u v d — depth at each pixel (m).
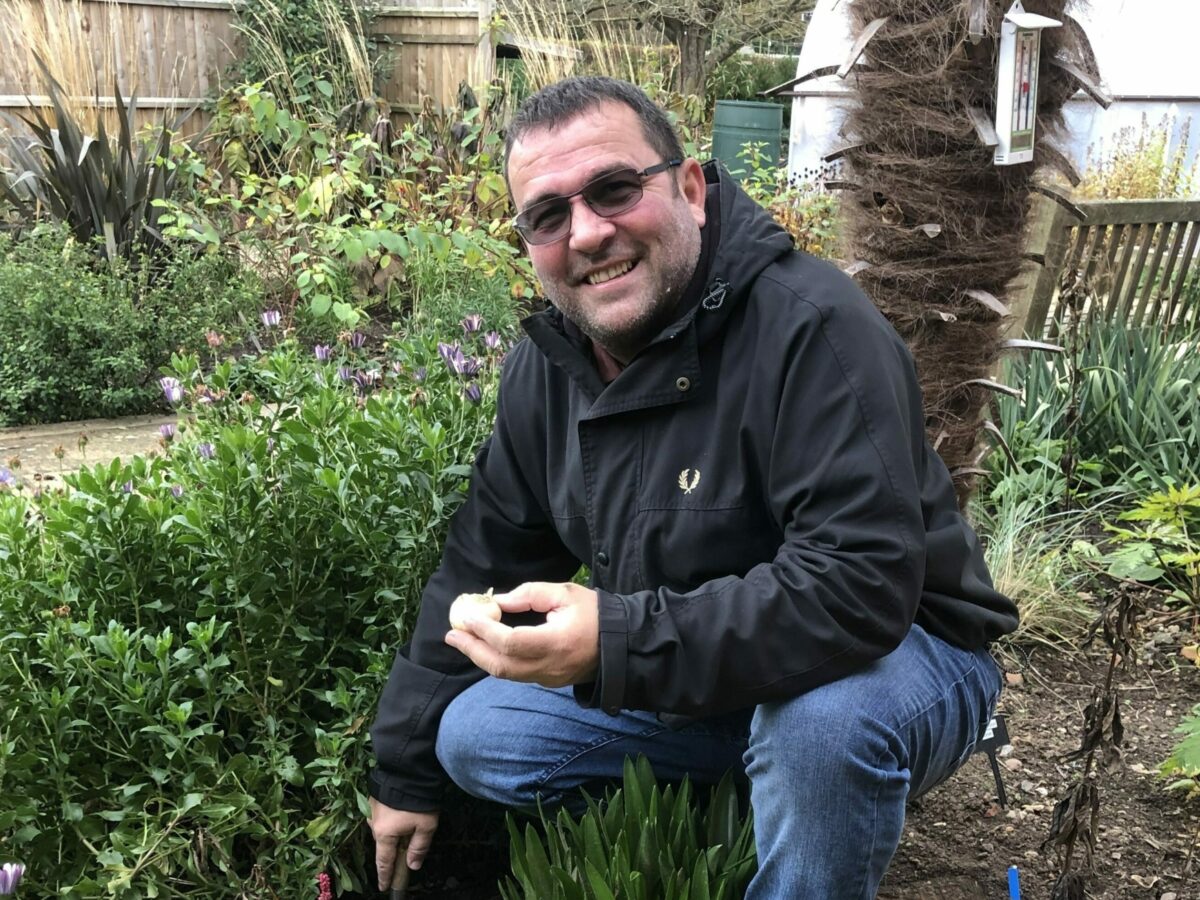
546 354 1.91
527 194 1.78
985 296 2.72
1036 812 2.47
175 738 1.88
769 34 17.41
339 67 9.85
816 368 1.67
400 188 6.93
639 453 1.84
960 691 1.83
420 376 2.57
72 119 6.91
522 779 1.99
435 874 2.31
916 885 2.23
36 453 4.66
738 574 1.83
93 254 6.19
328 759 1.99
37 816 1.86
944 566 1.80
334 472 2.09
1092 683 3.08
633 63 9.35
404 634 2.18
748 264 1.76
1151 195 8.63
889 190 2.72
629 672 1.62
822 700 1.64
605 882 1.70
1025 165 2.70
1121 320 5.01
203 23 10.80
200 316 5.60
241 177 6.98
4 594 2.02
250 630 2.08
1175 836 2.37
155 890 1.80
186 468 2.35
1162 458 4.24
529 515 2.08
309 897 2.00
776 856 1.70
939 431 2.88
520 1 9.39
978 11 2.46
